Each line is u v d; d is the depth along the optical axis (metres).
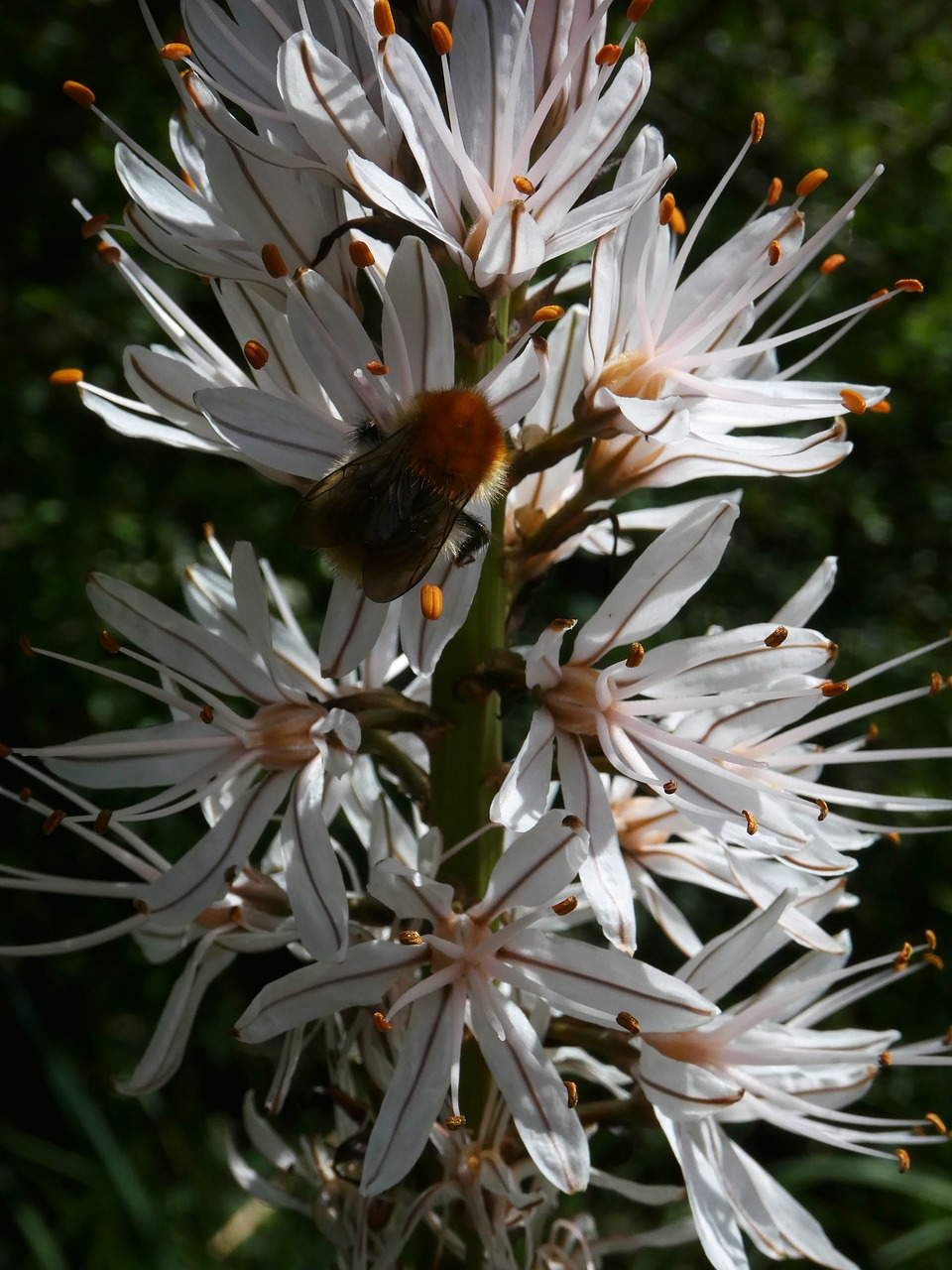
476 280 0.12
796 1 0.40
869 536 0.38
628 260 0.12
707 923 0.31
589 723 0.12
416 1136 0.11
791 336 0.13
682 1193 0.13
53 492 0.31
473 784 0.13
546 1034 0.13
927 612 0.38
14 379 0.31
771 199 0.13
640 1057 0.13
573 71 0.12
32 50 0.32
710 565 0.12
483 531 0.12
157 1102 0.28
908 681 0.35
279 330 0.13
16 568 0.30
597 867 0.12
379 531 0.12
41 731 0.30
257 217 0.12
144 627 0.12
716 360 0.12
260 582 0.12
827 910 0.13
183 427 0.13
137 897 0.12
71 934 0.31
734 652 0.12
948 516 0.39
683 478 0.13
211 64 0.12
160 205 0.12
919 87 0.41
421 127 0.12
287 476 0.13
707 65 0.40
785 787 0.13
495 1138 0.13
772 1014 0.13
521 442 0.13
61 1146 0.30
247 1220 0.25
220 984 0.31
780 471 0.13
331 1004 0.12
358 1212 0.13
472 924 0.12
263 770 0.13
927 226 0.40
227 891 0.13
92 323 0.32
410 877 0.12
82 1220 0.24
